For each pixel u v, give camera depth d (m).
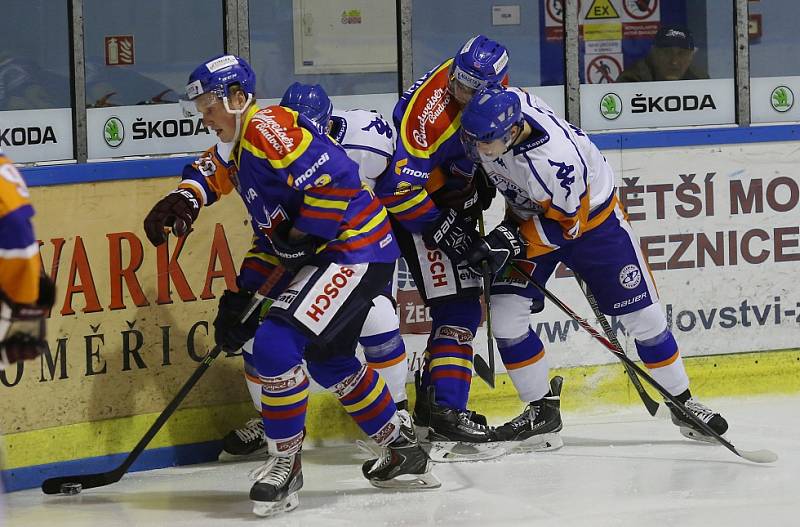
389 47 15.44
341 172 10.88
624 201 16.08
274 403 11.30
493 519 10.99
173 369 13.93
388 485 12.29
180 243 13.89
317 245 11.41
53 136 13.83
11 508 11.97
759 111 16.83
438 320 13.59
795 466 12.69
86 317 13.30
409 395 15.29
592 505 11.34
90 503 12.12
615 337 14.79
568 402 15.86
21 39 13.56
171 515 11.55
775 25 16.86
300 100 12.45
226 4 14.52
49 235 13.04
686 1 16.50
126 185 13.55
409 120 12.95
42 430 13.04
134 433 13.68
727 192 16.44
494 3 15.88
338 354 11.48
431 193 13.46
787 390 16.72
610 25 16.27
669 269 16.28
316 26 15.07
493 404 15.57
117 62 14.09
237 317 12.00
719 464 12.87
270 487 11.27
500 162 12.65
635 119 16.48
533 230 12.78
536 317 15.73
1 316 7.98
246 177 11.16
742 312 16.55
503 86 13.11
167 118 14.39
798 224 16.72
